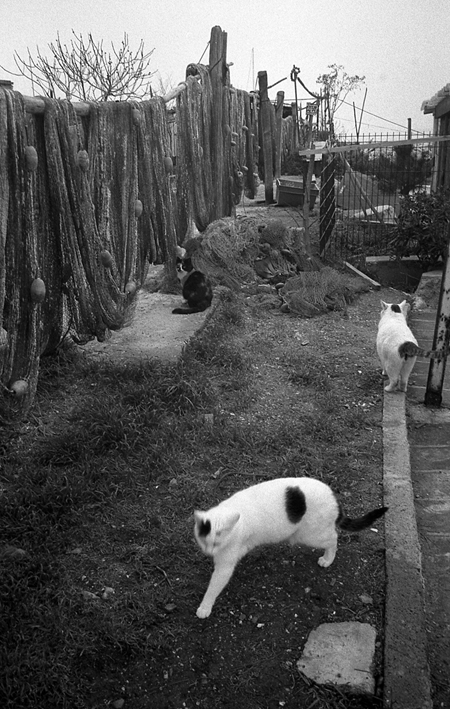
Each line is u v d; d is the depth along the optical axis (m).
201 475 5.04
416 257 11.20
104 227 6.36
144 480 4.93
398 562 4.07
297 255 10.84
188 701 3.16
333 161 11.69
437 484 5.25
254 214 13.77
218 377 6.81
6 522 4.34
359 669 3.31
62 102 5.35
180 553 4.14
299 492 3.82
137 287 7.07
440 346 6.25
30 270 5.16
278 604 3.78
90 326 6.25
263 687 3.23
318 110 18.62
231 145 11.68
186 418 5.75
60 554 4.10
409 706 3.08
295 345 7.93
